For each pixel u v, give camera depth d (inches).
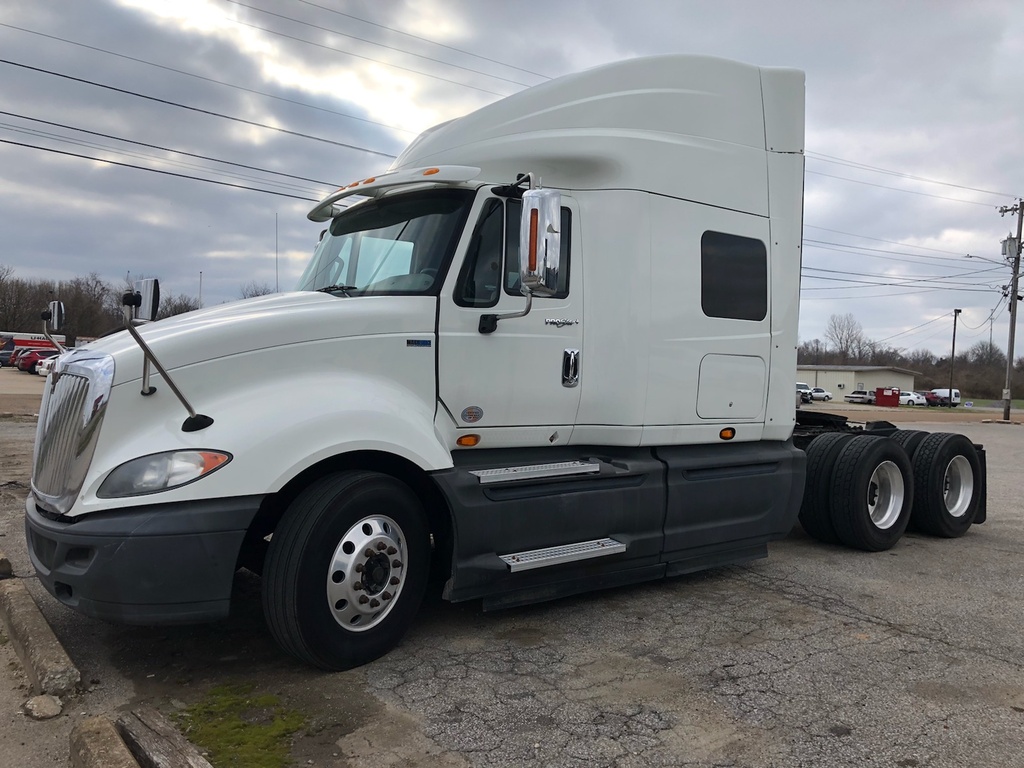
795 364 227.9
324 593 140.6
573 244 185.6
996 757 119.2
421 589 157.6
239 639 162.9
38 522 137.4
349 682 142.0
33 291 2861.7
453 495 157.4
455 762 114.0
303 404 143.7
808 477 265.3
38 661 136.5
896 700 139.8
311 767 111.3
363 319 156.3
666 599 202.2
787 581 222.5
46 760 112.0
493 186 173.5
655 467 193.8
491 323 169.9
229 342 142.6
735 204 211.0
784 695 140.9
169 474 129.4
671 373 195.5
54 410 145.5
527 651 160.7
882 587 217.5
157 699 133.4
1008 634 178.4
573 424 187.2
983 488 305.1
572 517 177.3
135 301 127.4
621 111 193.8
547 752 117.6
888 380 3262.8
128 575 126.2
